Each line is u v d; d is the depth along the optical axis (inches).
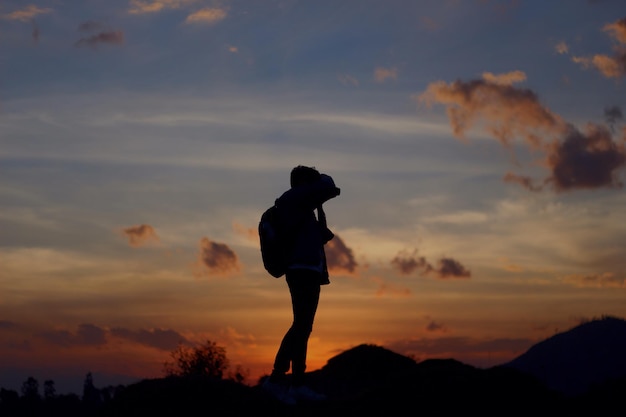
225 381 337.1
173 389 327.3
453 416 315.9
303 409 324.2
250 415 318.0
